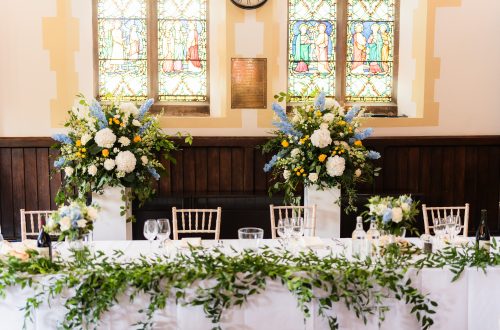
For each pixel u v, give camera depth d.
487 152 5.54
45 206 5.33
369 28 5.80
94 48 5.56
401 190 5.48
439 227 3.12
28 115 5.26
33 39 5.21
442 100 5.48
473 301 2.55
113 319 2.43
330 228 3.94
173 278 2.41
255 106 5.38
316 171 3.78
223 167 5.43
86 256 2.57
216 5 5.50
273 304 2.46
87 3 5.26
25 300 2.42
